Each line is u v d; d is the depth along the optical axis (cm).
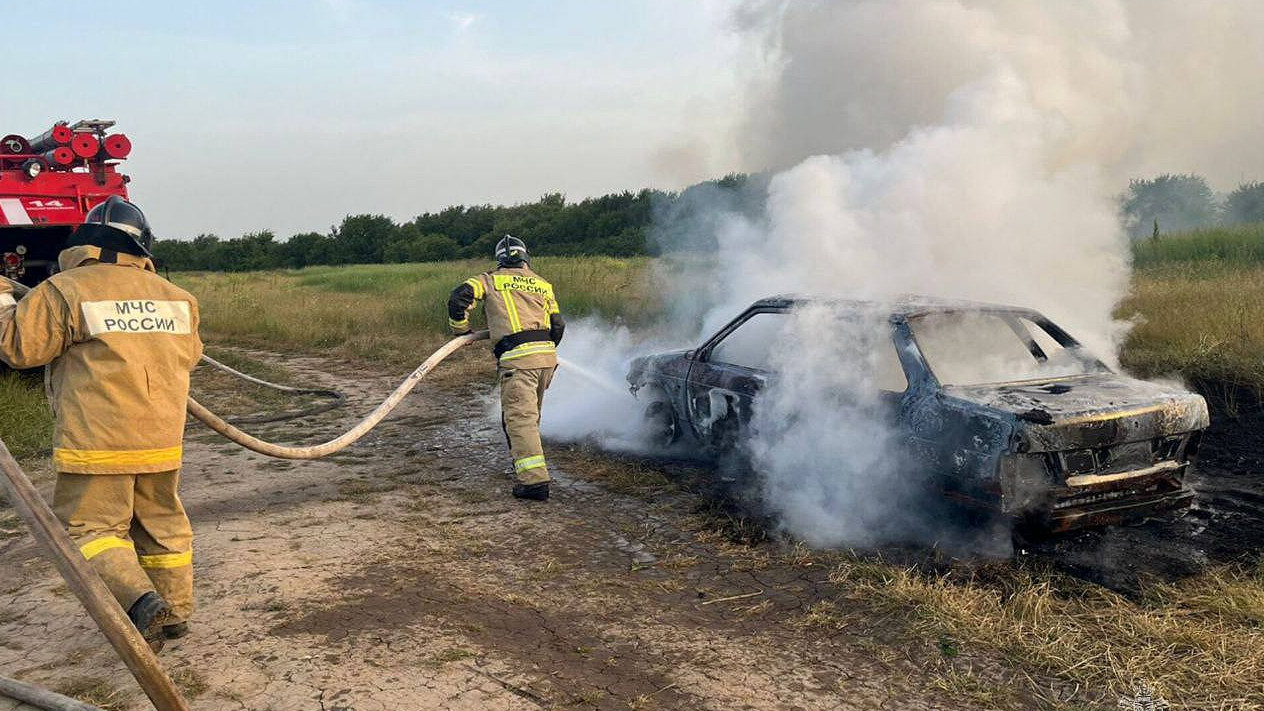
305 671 308
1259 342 719
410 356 1137
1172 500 410
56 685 301
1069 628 336
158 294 324
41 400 730
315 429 745
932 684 303
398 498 530
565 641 337
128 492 309
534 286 551
